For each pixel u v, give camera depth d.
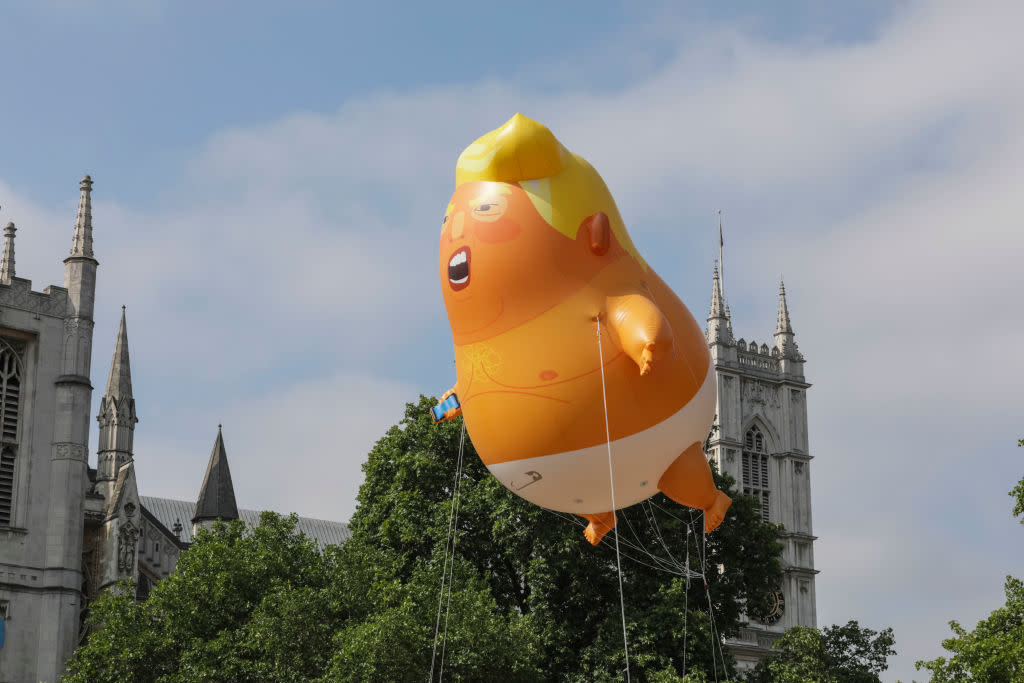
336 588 53.31
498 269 27.45
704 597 58.09
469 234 28.00
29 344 98.69
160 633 57.09
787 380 154.75
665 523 55.56
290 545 61.69
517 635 48.47
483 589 51.62
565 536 51.16
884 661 65.12
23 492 95.19
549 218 27.66
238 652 53.12
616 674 49.75
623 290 27.47
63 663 92.12
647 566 54.72
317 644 51.44
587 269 27.50
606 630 51.31
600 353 26.92
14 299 98.25
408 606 48.44
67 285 101.19
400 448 58.12
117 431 135.25
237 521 63.50
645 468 27.95
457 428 56.38
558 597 52.75
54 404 97.88
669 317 28.36
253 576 58.00
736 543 59.94
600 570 52.91
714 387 29.20
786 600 144.25
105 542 102.62
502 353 27.53
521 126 28.12
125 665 55.38
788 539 148.25
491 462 28.75
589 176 28.67
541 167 28.11
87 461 98.50
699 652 52.06
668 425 27.56
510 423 27.58
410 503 55.06
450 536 52.38
